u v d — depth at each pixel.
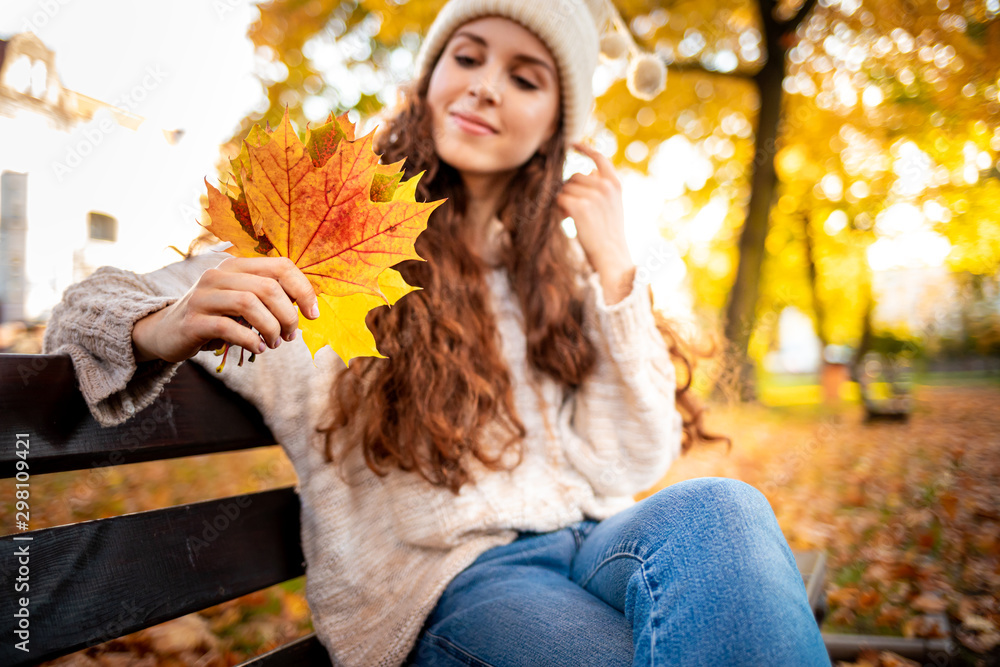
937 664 2.00
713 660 0.79
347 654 1.20
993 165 6.51
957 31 5.92
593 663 0.94
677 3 8.14
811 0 7.70
